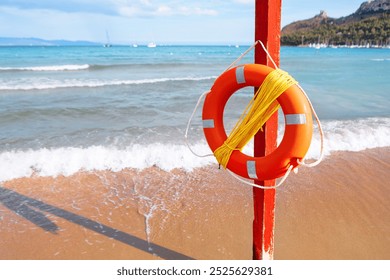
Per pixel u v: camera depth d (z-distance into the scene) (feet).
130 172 14.89
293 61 113.09
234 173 7.47
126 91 36.94
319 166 15.61
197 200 12.49
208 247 9.70
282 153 6.72
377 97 33.76
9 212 11.62
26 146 17.83
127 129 21.20
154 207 11.96
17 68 63.72
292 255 9.21
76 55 138.10
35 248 9.68
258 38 6.81
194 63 89.71
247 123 6.97
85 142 18.56
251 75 6.84
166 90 37.83
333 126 21.61
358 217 11.27
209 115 7.60
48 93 35.29
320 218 11.19
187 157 16.46
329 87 41.65
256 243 8.09
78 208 11.91
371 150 17.78
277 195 12.80
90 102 30.17
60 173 14.65
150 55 148.87
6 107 27.40
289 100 6.59
